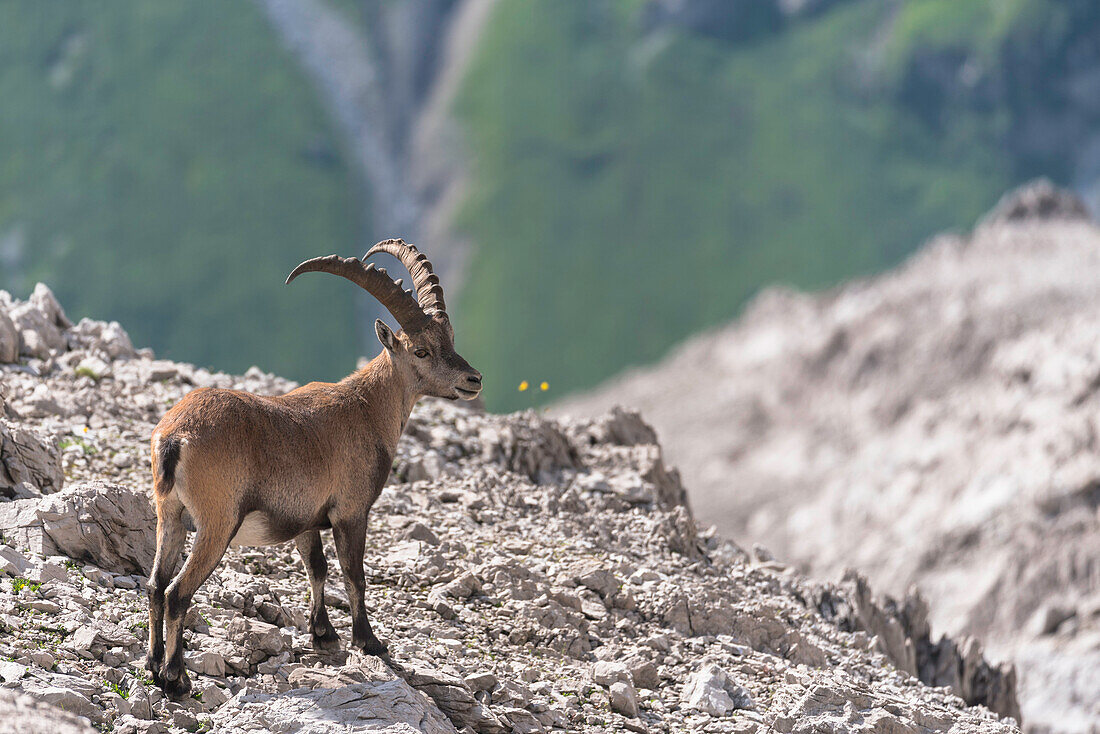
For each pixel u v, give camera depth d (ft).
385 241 123.13
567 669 130.11
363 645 114.52
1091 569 575.79
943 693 158.30
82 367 195.83
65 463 153.28
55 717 86.07
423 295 117.60
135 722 93.71
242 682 107.24
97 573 118.83
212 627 114.73
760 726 122.72
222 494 97.81
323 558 115.03
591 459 216.13
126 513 128.57
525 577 150.20
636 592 155.94
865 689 140.56
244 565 135.85
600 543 173.88
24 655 97.60
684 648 143.95
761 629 153.38
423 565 146.72
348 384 113.91
